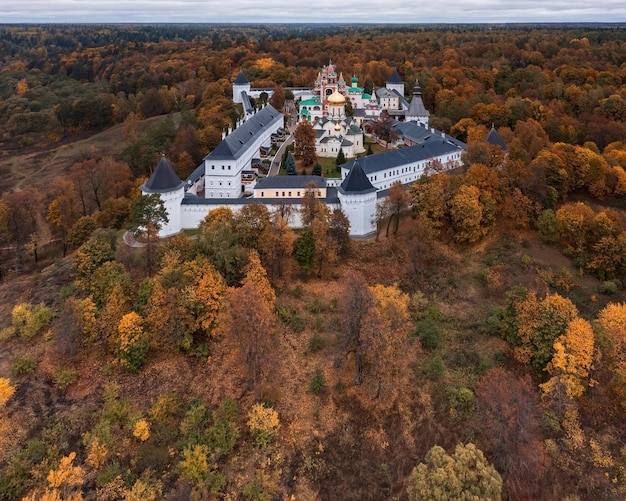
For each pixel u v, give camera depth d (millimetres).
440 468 63156
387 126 185750
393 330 86562
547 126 195125
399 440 78812
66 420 77750
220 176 137375
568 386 80562
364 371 84562
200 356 87375
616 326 87188
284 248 103875
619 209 143750
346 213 121250
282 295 102125
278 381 83875
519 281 110688
